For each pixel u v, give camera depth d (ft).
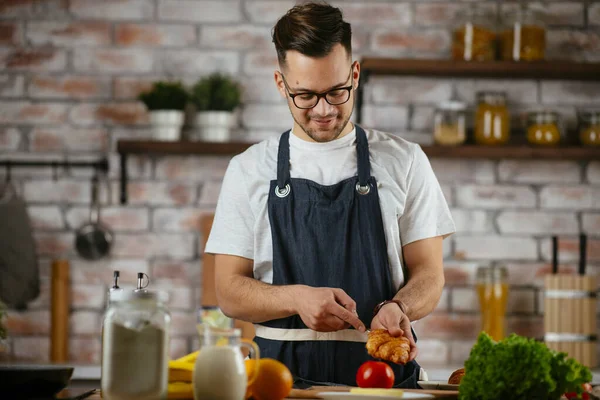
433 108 13.87
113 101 13.79
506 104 13.69
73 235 13.70
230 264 7.50
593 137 13.29
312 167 7.50
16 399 5.34
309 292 6.67
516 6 13.91
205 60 13.84
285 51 6.91
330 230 7.30
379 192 7.40
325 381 7.00
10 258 13.16
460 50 13.23
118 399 4.96
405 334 6.45
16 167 13.74
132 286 13.64
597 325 13.62
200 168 13.78
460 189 13.83
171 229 13.70
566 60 13.91
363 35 13.85
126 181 13.70
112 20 13.80
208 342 5.18
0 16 13.74
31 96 13.76
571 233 13.82
